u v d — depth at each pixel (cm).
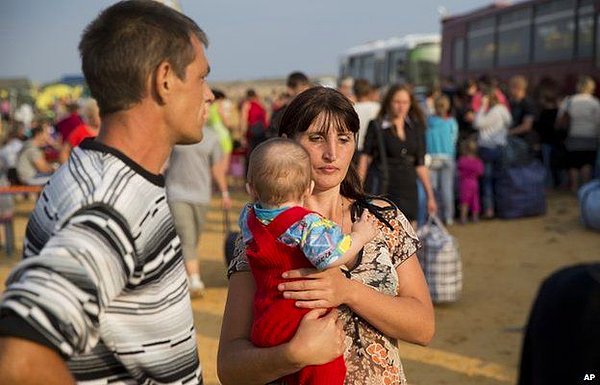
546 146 1714
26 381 175
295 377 272
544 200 1410
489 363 670
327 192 298
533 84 2142
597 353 183
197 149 812
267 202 274
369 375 274
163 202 207
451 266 834
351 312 279
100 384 199
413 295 294
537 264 1070
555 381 189
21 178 1315
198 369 218
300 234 267
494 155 1388
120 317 197
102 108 207
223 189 855
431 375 643
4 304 179
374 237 289
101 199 193
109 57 201
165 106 207
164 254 204
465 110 1625
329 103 291
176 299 208
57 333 178
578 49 1919
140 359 201
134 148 206
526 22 2186
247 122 1806
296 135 295
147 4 209
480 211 1426
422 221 1051
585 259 1091
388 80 3158
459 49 2686
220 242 1263
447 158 1319
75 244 185
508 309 840
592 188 1280
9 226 1198
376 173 771
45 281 180
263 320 269
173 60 205
